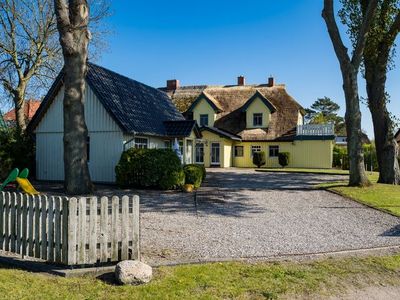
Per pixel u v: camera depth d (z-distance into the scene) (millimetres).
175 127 24828
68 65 14969
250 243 8461
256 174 28078
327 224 10703
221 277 6113
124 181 18094
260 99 39031
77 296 5297
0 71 27656
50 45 29328
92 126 20875
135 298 5262
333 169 34500
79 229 6328
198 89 45906
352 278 6355
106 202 6465
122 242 6598
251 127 39281
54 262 6527
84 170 15523
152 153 17906
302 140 36594
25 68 29172
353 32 20172
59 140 22047
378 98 20188
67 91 15047
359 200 14492
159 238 8789
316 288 5879
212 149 37094
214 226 10242
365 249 7961
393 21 19688
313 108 81188
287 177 25422
